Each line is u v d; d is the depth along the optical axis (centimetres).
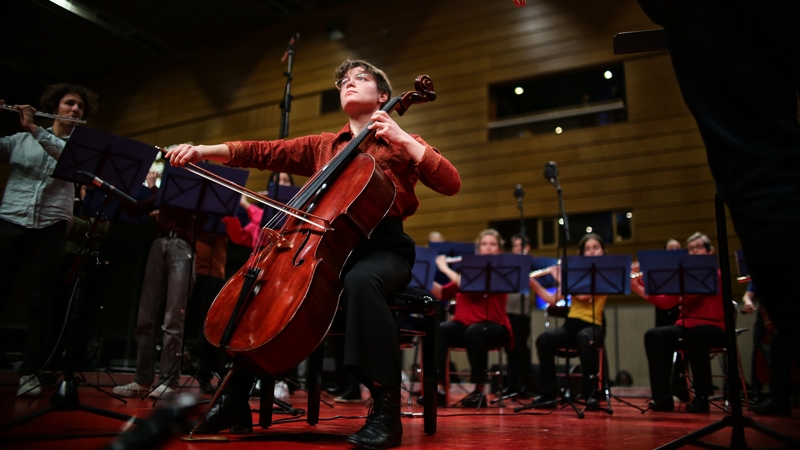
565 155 879
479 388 423
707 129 102
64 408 156
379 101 218
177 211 357
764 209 92
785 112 99
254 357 152
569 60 891
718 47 101
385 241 187
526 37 929
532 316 804
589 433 213
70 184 310
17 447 120
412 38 1014
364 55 1040
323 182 182
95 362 458
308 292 153
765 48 102
